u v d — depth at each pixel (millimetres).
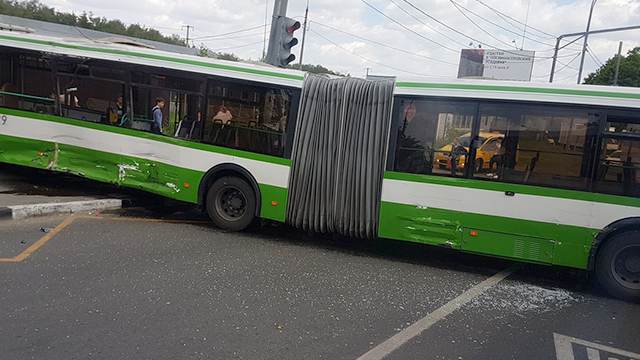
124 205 9711
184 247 7418
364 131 7844
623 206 6707
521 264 8219
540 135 7055
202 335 4598
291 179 8195
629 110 6699
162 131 9039
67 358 4008
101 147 9477
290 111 8227
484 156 7293
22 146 10023
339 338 4773
